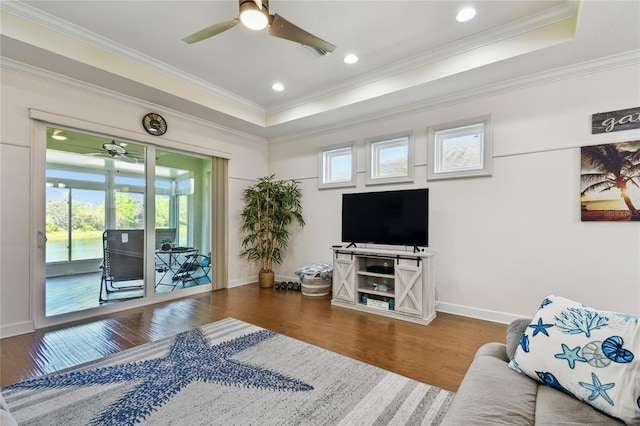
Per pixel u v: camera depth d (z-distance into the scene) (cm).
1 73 285
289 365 233
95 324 322
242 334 295
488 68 297
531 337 134
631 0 201
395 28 281
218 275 484
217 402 186
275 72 367
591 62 282
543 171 309
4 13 248
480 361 146
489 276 339
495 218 336
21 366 231
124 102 371
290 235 532
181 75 369
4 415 103
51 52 272
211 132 473
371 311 366
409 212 357
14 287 293
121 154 378
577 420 100
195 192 464
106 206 365
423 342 278
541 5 249
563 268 299
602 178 280
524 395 115
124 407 181
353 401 188
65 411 177
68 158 334
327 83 396
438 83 330
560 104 301
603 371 111
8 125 290
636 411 99
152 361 239
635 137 268
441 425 107
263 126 488
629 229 270
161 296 414
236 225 515
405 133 402
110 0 245
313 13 259
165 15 265
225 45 311
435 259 373
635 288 268
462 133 366
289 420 170
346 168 477
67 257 332
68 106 325
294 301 416
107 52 308
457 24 274
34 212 306
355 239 399
